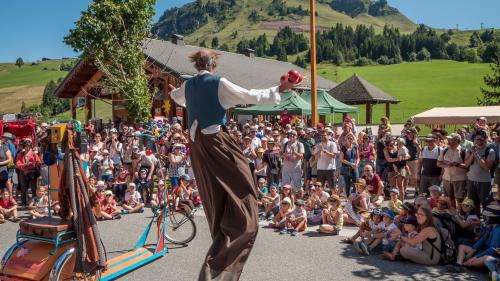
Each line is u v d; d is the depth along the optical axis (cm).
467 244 692
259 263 684
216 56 334
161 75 2134
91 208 514
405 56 16538
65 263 490
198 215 1049
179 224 798
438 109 2053
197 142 305
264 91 302
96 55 2019
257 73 2977
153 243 790
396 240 723
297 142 1169
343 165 1186
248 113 2059
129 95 2009
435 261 680
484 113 1850
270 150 1235
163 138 1219
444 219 722
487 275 640
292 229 888
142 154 1216
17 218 1045
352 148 1188
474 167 907
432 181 1074
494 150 903
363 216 918
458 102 7256
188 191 1128
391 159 1171
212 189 299
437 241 682
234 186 297
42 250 510
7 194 1045
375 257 720
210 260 283
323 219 907
